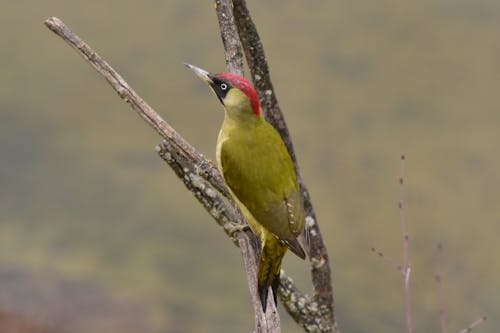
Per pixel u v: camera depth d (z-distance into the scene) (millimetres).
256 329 7918
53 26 8078
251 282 8195
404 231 8883
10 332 15922
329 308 9680
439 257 10633
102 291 17969
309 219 9625
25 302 17328
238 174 8562
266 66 9391
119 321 17344
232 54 8969
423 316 16062
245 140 8672
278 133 9109
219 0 8961
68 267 18719
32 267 18516
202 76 8906
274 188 8469
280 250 8266
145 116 8352
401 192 8992
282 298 9625
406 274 8789
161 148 8805
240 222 8766
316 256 9609
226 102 8789
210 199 8820
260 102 9516
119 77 8250
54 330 16609
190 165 8836
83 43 8070
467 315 16750
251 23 9227
